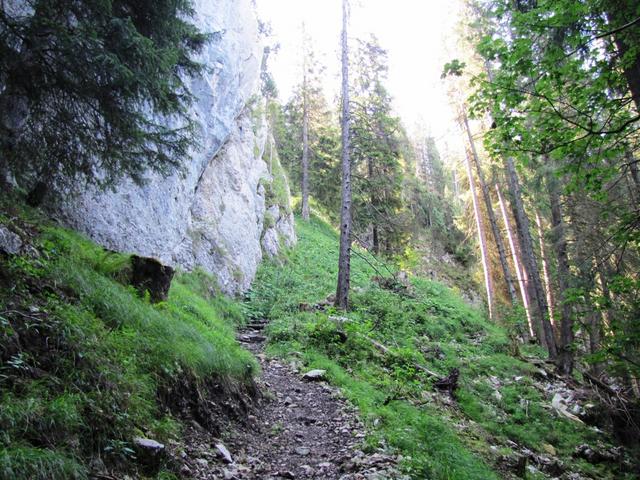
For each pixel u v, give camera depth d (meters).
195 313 11.03
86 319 5.57
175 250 14.19
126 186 11.74
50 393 4.18
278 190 27.83
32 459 3.27
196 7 15.91
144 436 4.79
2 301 4.67
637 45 6.36
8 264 5.35
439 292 24.77
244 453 6.11
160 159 7.43
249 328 14.90
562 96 6.83
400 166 29.06
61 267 6.32
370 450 6.55
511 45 6.37
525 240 19.55
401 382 10.78
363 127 24.70
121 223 11.33
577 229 13.88
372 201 26.77
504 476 7.93
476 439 9.24
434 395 11.05
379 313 17.20
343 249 16.56
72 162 6.79
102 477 3.84
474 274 34.59
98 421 4.27
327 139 35.97
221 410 6.79
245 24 20.56
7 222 6.25
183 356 6.61
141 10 7.22
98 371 4.88
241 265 18.50
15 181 7.59
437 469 6.41
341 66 18.03
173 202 14.25
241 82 19.78
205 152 16.64
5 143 6.23
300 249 26.88
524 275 27.34
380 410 8.47
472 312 23.59
